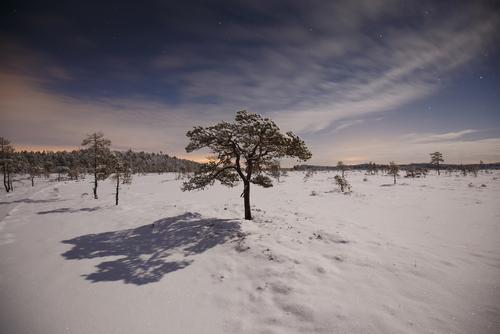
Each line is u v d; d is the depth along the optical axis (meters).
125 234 15.01
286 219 16.00
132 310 7.17
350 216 18.20
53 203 27.86
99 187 49.59
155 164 153.50
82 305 7.47
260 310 6.88
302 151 14.53
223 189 42.88
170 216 18.30
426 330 5.48
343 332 5.64
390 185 45.50
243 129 14.06
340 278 8.07
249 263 9.66
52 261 11.05
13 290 8.47
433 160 83.50
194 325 6.43
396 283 7.59
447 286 7.29
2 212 22.98
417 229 14.22
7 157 42.69
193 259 10.59
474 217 17.42
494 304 6.29
